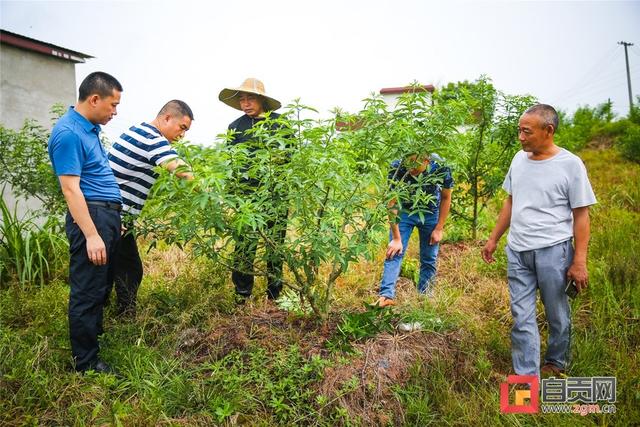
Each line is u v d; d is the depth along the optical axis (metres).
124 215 3.03
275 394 2.33
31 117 6.34
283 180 2.38
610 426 2.29
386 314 2.93
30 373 2.37
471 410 2.34
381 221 2.66
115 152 3.04
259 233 2.56
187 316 2.95
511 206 2.88
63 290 3.55
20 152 4.70
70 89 6.88
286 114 2.29
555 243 2.51
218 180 2.02
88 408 2.25
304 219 2.44
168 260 4.29
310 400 2.31
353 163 2.41
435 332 2.85
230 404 2.21
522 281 2.65
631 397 2.41
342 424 2.19
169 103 3.19
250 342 2.66
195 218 2.36
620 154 10.09
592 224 5.25
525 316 2.61
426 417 2.31
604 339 3.03
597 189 7.09
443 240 5.39
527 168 2.62
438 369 2.58
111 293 3.45
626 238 4.58
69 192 2.38
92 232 2.43
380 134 2.70
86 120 2.52
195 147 2.17
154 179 3.11
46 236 4.23
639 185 6.88
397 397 2.37
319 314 2.80
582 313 3.35
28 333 2.90
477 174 5.25
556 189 2.49
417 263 4.50
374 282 4.03
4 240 4.24
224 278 3.54
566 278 2.54
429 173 3.05
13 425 2.14
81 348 2.54
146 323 2.93
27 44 6.18
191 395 2.29
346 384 2.34
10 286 3.72
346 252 2.47
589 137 13.67
